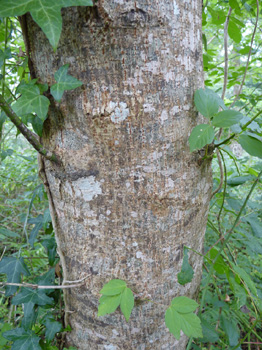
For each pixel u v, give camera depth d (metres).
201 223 0.40
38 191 0.54
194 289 0.43
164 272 0.37
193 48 0.32
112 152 0.31
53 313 0.48
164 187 0.33
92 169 0.32
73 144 0.32
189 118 0.33
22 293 0.43
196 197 0.37
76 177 0.33
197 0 0.32
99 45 0.28
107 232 0.34
